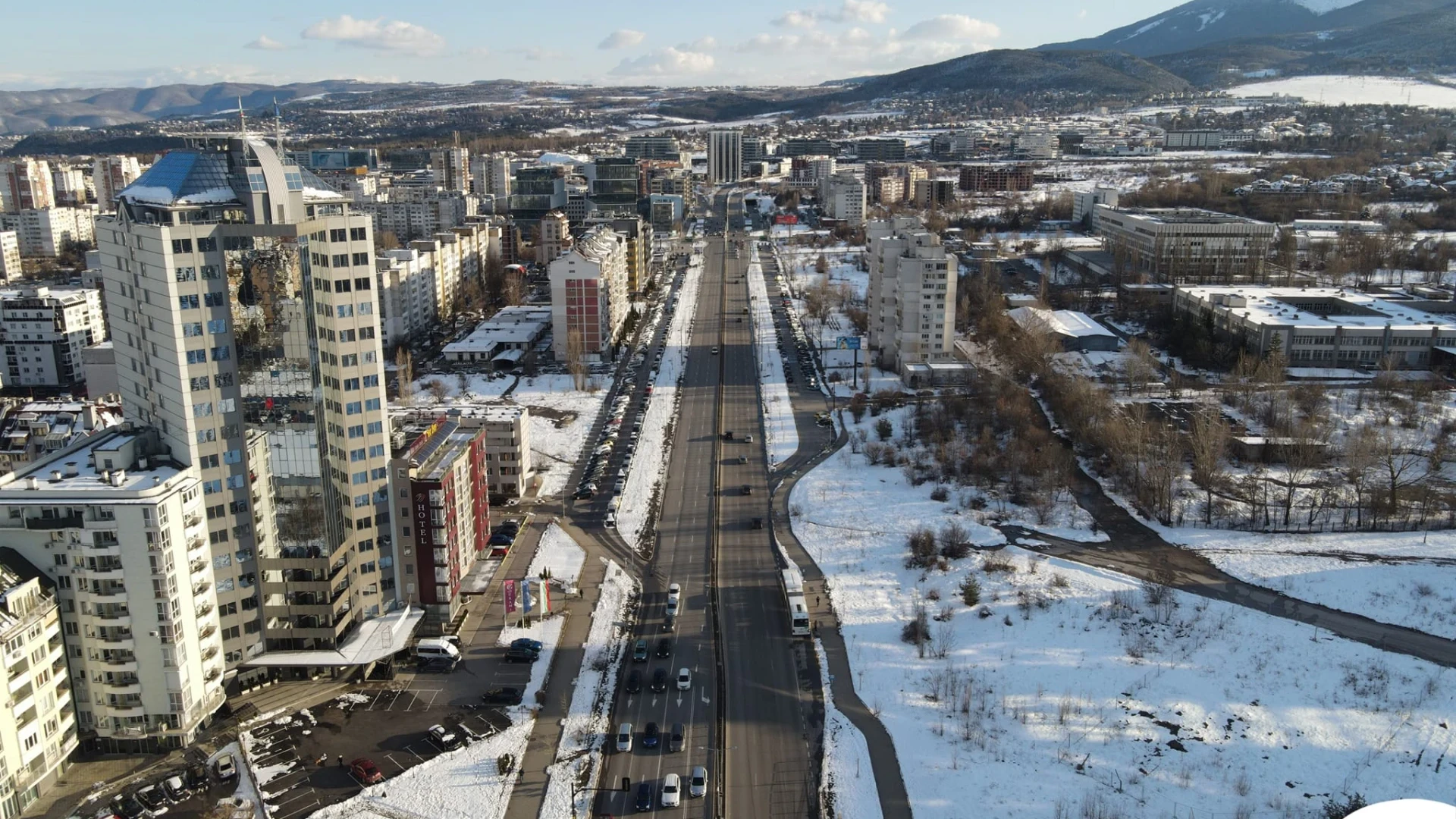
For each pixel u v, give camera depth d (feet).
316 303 522.88
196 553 499.92
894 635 599.16
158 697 485.97
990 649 581.53
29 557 467.93
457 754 489.67
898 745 497.46
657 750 493.77
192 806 456.04
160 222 494.59
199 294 496.23
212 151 520.01
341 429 545.44
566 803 453.17
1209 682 546.26
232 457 523.29
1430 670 551.59
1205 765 480.23
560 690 545.03
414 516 583.17
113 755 492.13
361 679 554.46
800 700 536.01
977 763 483.10
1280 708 523.29
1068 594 638.12
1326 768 477.36
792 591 623.77
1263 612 614.34
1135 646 580.71
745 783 469.57
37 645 454.40
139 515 463.01
